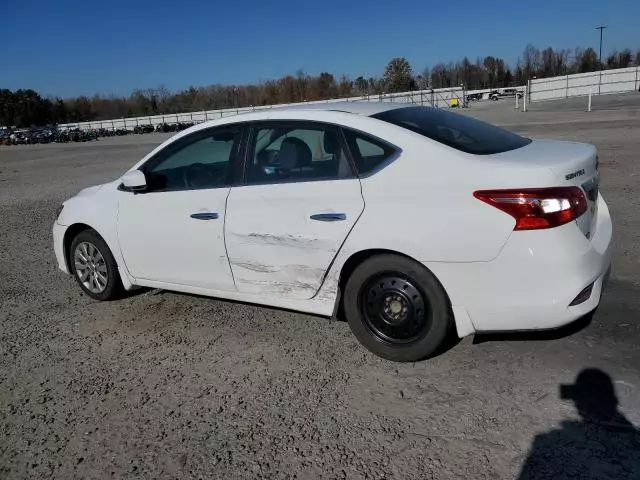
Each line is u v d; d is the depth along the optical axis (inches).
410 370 138.6
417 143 134.3
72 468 111.7
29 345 170.7
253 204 153.6
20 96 4045.3
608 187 329.4
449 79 4284.0
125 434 121.6
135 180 171.8
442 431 114.0
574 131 667.4
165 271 177.9
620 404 117.6
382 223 133.4
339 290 146.2
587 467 100.5
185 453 113.5
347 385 134.3
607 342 143.3
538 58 4089.6
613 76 2198.6
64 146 1610.5
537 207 118.8
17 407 135.8
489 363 138.3
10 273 251.4
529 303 122.0
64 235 204.2
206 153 167.6
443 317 132.3
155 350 161.3
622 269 195.2
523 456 104.7
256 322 175.3
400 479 101.2
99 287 200.1
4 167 918.4
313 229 143.1
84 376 149.0
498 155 132.9
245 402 130.5
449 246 126.1
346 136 143.2
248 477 105.2
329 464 106.8
